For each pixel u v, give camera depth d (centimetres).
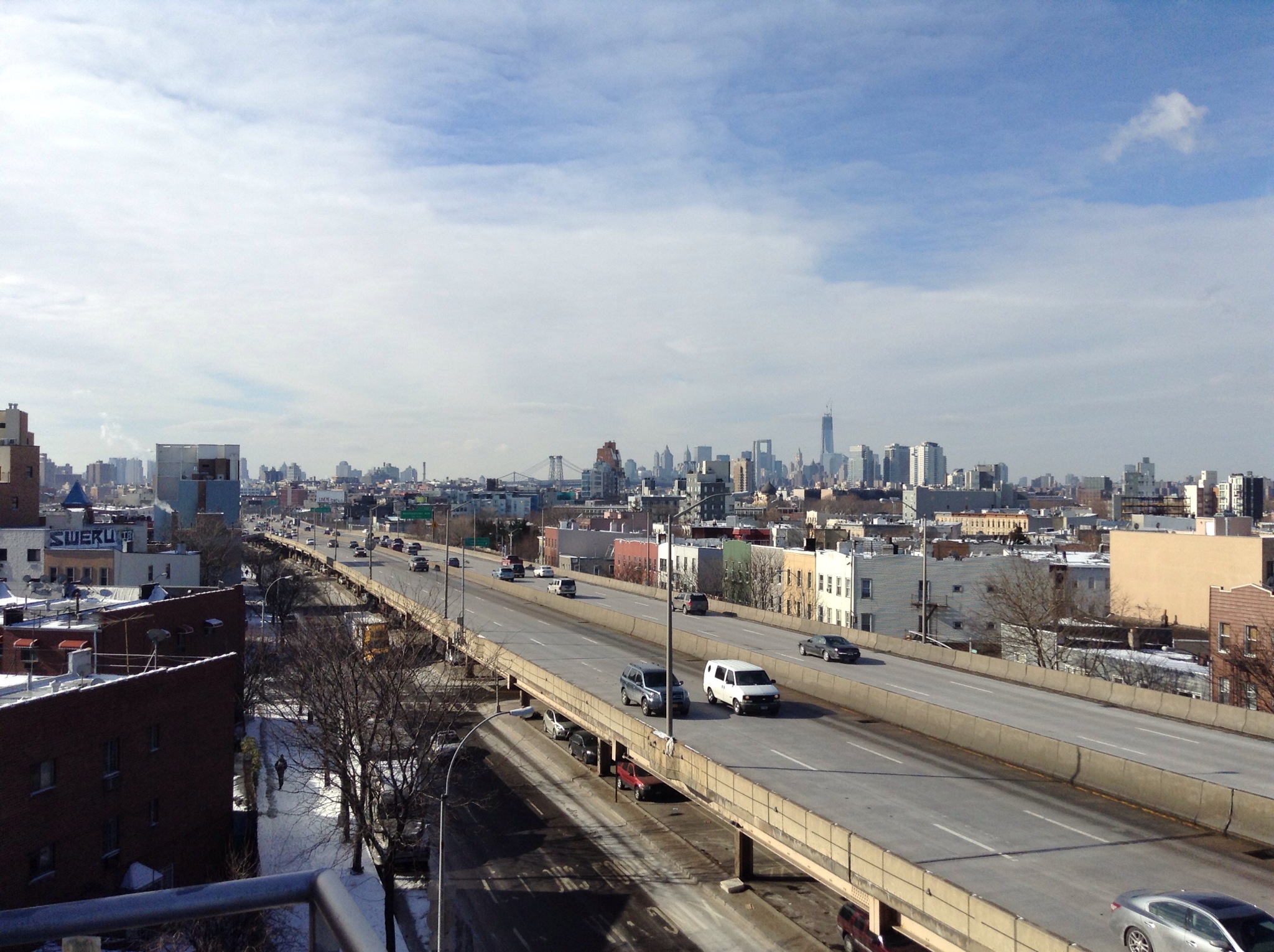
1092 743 3203
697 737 3447
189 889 332
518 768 4762
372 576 9981
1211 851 2311
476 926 3122
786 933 2922
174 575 7856
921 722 3659
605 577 10619
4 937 307
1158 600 7650
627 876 3444
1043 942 1661
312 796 4534
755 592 8900
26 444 9844
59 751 2830
